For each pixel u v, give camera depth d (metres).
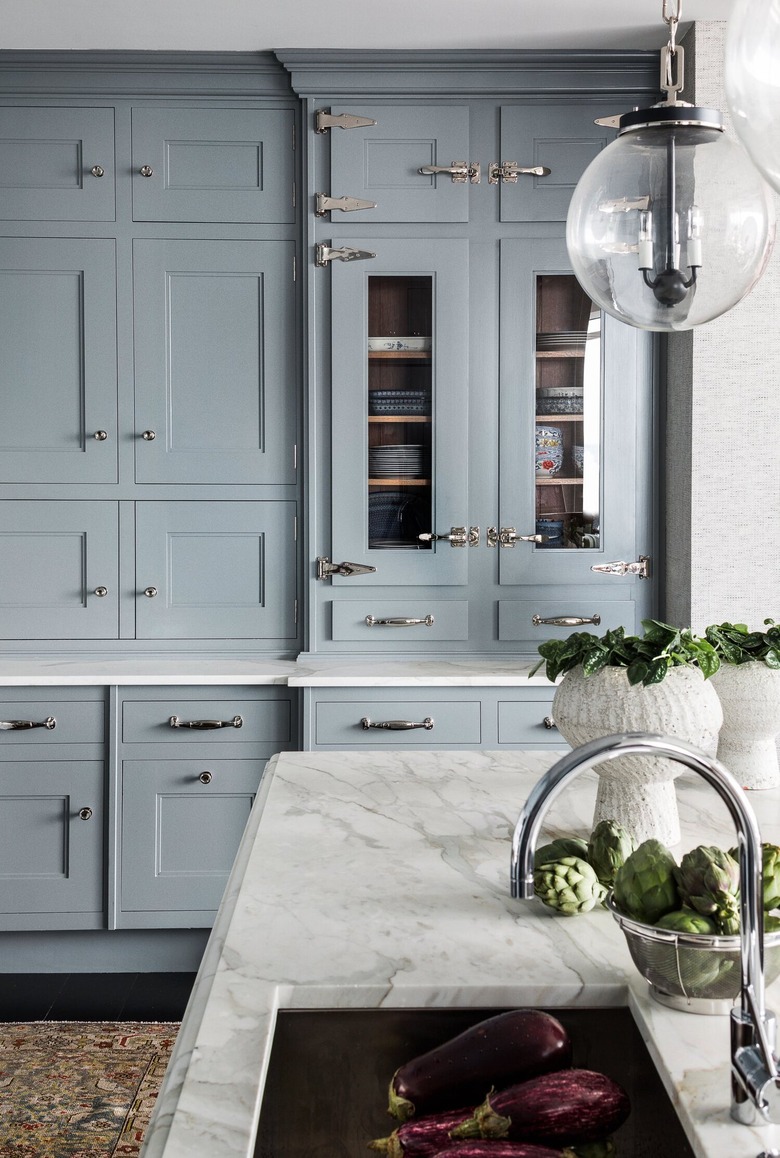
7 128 3.22
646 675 1.44
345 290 3.22
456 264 3.23
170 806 3.12
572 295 3.26
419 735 3.07
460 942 1.19
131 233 3.26
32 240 3.25
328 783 1.85
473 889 1.36
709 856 1.02
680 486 3.17
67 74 3.20
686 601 3.12
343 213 3.22
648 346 3.29
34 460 3.29
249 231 3.28
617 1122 0.93
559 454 3.29
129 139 3.24
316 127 3.20
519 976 1.10
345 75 3.18
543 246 3.23
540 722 3.08
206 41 3.09
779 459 3.07
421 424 3.28
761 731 1.78
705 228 1.23
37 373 3.27
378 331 3.25
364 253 3.22
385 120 3.21
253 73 3.22
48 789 3.11
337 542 3.27
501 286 3.24
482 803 1.73
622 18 2.95
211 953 1.17
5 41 3.08
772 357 3.05
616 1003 1.08
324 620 3.29
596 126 3.21
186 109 3.25
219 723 3.09
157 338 3.28
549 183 3.22
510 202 3.22
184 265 3.27
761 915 0.85
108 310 3.27
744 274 1.26
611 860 1.31
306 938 1.20
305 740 3.06
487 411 3.27
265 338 3.30
